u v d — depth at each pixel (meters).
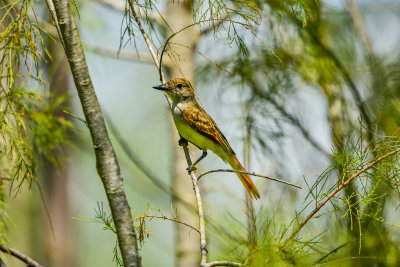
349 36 13.03
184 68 12.47
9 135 7.09
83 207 20.06
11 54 7.16
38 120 7.39
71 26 6.63
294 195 11.66
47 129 7.54
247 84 12.91
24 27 7.09
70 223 17.86
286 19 10.79
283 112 13.04
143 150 17.00
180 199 11.61
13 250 6.34
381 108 11.86
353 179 7.77
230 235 8.81
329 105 12.59
